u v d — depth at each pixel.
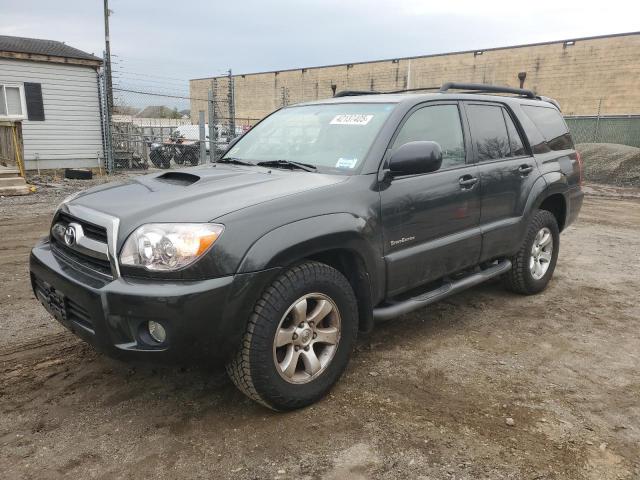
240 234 2.63
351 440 2.72
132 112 19.59
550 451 2.64
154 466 2.52
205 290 2.51
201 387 3.25
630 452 2.65
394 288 3.48
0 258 6.17
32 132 15.64
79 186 13.00
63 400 3.09
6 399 3.09
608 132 20.83
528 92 5.23
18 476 2.44
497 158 4.38
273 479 2.43
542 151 4.96
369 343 3.92
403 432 2.79
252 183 3.12
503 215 4.39
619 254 6.89
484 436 2.76
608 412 3.02
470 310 4.66
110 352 2.67
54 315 3.10
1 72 14.88
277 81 47.06
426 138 3.78
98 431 2.79
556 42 32.00
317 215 2.93
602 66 30.52
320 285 2.93
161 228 2.59
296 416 2.94
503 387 3.29
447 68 36.50
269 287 2.75
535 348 3.89
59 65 15.81
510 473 2.48
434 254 3.70
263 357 2.73
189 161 19.39
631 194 13.27
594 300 5.00
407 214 3.47
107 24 23.83
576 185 5.40
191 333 2.52
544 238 5.00
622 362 3.69
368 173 3.30
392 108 3.69
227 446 2.67
